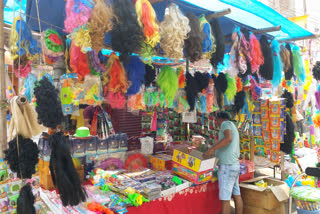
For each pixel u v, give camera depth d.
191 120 4.17
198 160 2.92
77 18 1.61
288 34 3.93
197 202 3.06
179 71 3.24
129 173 3.06
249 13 2.99
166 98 2.91
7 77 2.60
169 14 2.28
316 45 4.99
